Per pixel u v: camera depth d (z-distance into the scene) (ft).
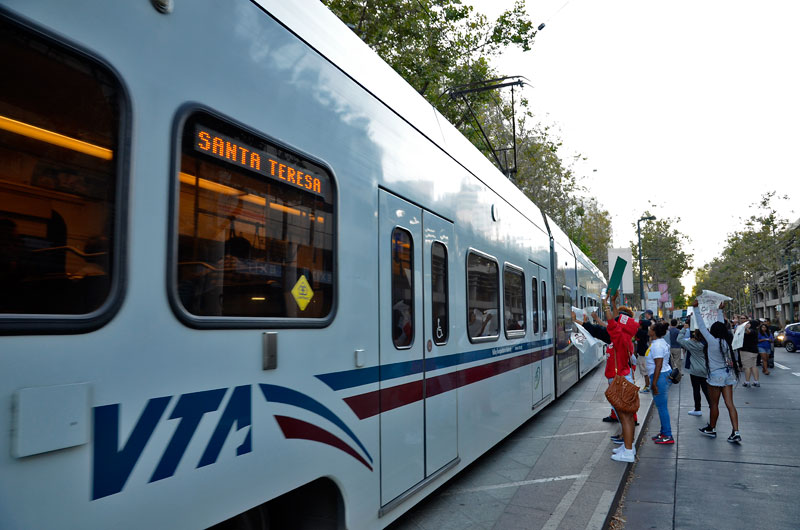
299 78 10.36
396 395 13.15
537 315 29.25
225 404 8.12
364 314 11.93
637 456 25.38
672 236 195.21
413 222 14.62
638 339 46.78
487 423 19.88
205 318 7.89
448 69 42.83
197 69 8.09
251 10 9.28
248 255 8.79
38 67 6.18
